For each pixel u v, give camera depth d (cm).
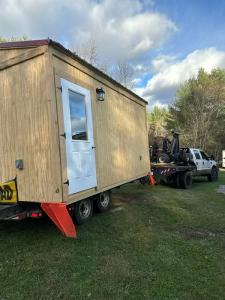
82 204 592
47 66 459
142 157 948
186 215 694
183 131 3206
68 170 494
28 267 392
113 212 693
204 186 1291
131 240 504
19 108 490
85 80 573
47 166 466
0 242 481
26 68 481
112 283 354
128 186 1155
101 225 582
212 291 341
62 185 471
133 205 783
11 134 500
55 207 460
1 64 506
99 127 629
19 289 338
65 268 390
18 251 444
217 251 466
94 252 445
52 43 457
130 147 832
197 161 1376
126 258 427
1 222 591
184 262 418
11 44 488
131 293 333
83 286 346
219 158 3219
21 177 492
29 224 573
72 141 510
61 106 482
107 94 682
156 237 524
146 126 1004
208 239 527
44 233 519
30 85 477
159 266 402
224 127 3142
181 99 3253
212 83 3117
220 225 619
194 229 590
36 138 475
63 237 494
